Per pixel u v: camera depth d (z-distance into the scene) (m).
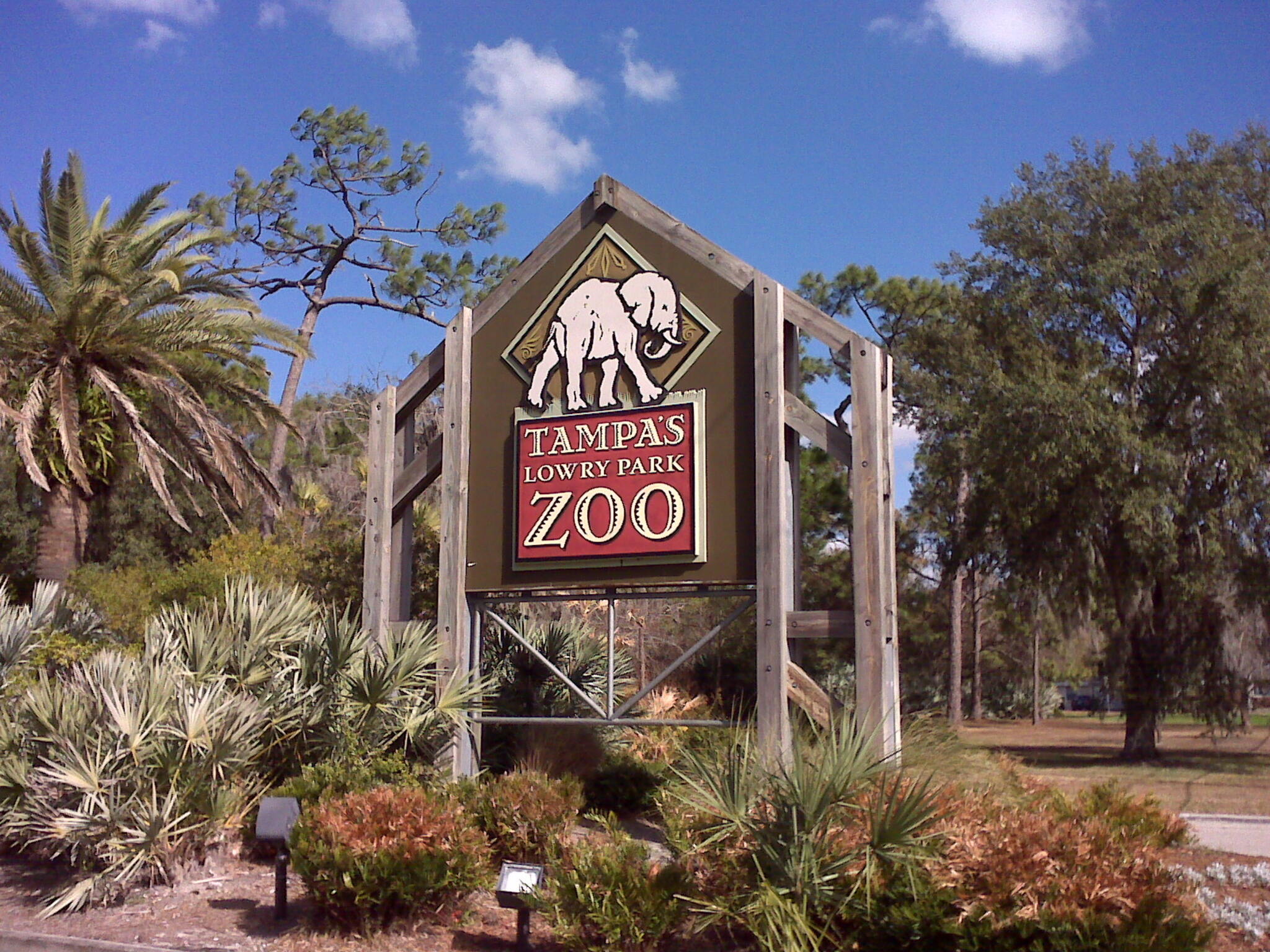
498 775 11.57
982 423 26.62
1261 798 16.61
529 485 11.07
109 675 9.02
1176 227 26.86
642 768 11.41
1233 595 25.72
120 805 8.19
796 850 6.30
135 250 16.88
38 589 13.48
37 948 7.18
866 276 32.50
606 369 10.91
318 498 27.47
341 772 9.09
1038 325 27.58
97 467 17.05
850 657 21.05
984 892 5.89
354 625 10.34
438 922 7.42
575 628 13.62
